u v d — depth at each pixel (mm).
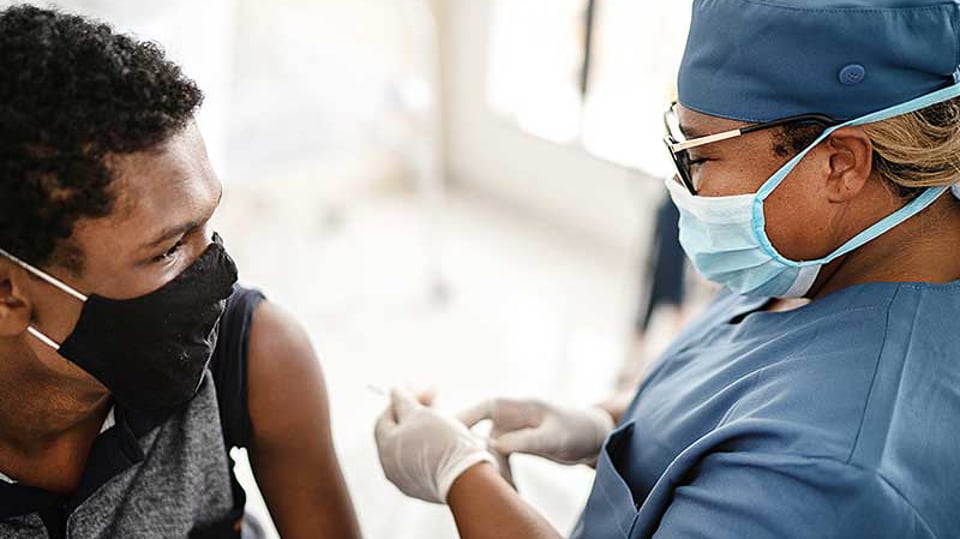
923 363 955
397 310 3344
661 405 1202
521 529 1161
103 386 1014
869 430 897
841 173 982
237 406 1167
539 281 3531
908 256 1016
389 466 1325
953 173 953
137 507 1109
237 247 3594
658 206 2270
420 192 4004
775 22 963
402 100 3010
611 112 3500
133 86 860
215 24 2334
